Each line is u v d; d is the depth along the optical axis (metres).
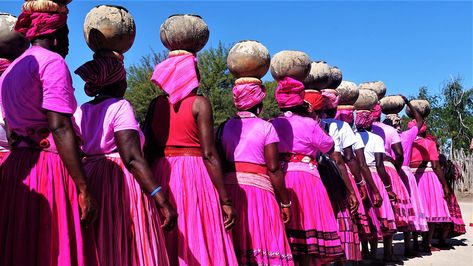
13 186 2.74
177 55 3.79
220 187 3.60
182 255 3.45
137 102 31.72
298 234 4.59
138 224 3.09
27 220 2.69
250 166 4.16
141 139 3.21
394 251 8.25
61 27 2.93
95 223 3.06
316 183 4.73
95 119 3.21
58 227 2.71
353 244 5.38
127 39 3.37
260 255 4.04
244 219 4.09
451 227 8.58
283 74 4.88
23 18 2.90
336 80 5.88
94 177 3.13
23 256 2.66
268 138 4.18
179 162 3.62
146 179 3.07
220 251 3.52
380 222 6.63
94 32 3.32
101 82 3.25
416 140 8.25
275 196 4.37
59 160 2.81
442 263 7.17
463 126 29.48
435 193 8.05
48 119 2.68
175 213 3.14
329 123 5.75
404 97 8.24
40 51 2.80
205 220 3.54
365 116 6.90
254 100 4.25
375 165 6.90
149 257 3.07
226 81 33.88
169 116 3.71
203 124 3.58
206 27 3.86
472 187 19.28
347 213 5.36
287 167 4.73
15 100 2.78
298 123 4.72
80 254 2.75
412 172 8.17
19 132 2.80
